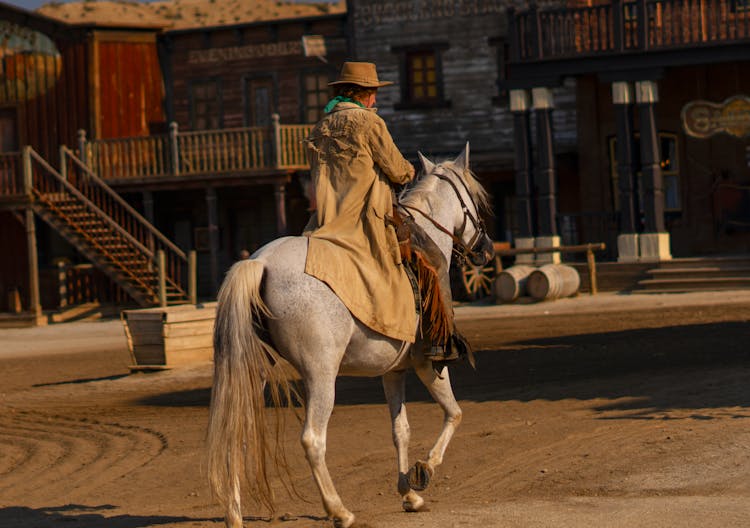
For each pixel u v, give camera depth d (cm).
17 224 3516
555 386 1233
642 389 1153
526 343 1719
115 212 3025
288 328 619
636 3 2606
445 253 753
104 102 3519
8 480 916
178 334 1656
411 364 714
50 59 3550
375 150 692
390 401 718
